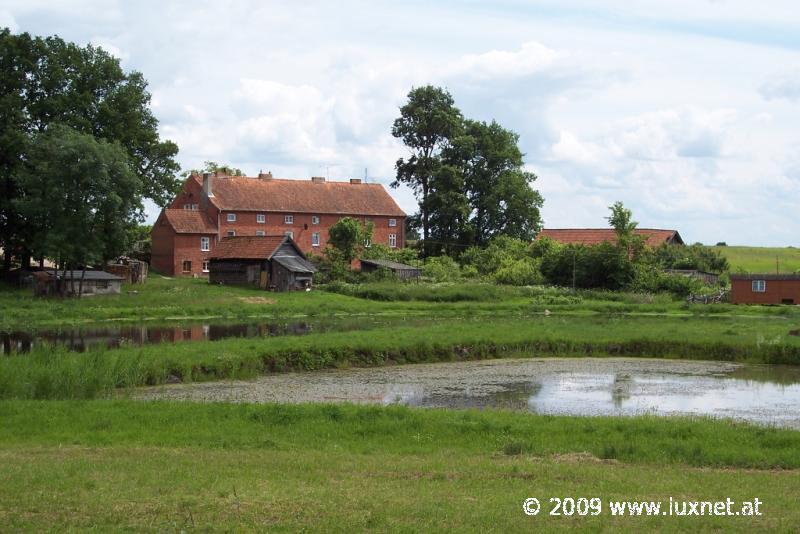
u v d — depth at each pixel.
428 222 120.69
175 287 82.31
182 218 100.94
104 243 73.19
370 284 84.81
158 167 86.31
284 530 12.55
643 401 30.19
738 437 20.58
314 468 16.81
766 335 44.91
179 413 22.83
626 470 17.39
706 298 79.69
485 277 96.62
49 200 70.81
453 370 37.91
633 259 88.00
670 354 43.41
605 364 40.38
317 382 33.81
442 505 14.01
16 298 69.12
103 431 20.67
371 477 16.12
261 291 82.50
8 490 14.48
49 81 78.62
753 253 136.12
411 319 60.81
